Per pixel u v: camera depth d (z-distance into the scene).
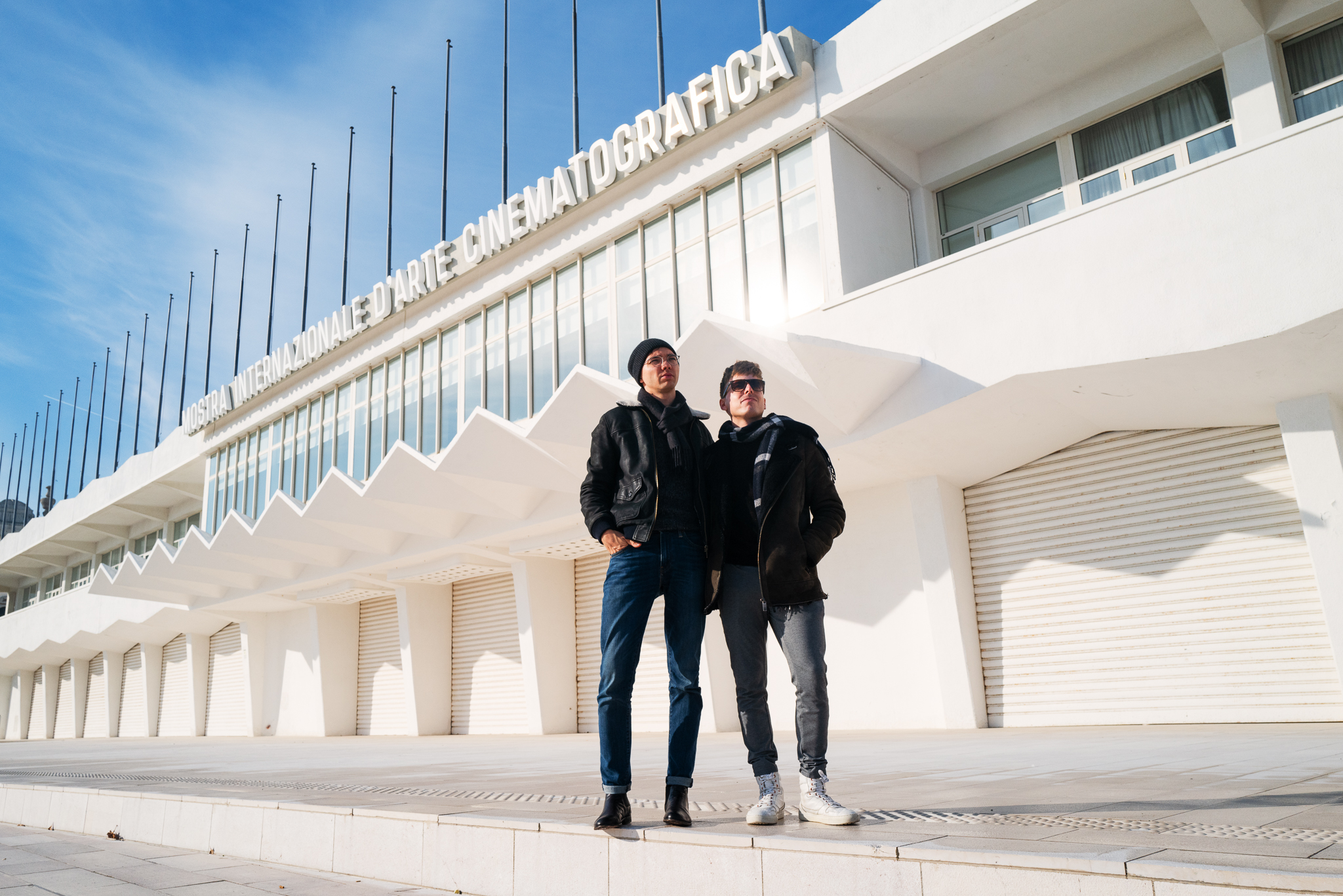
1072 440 10.84
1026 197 12.18
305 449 21.59
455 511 15.83
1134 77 11.02
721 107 12.77
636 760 7.17
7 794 6.10
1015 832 2.25
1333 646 8.24
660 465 2.85
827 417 10.59
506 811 3.22
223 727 25.45
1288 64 10.00
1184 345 8.10
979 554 11.61
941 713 11.08
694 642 2.81
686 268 13.41
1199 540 9.74
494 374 16.53
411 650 18.48
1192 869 1.62
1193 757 5.05
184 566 21.66
